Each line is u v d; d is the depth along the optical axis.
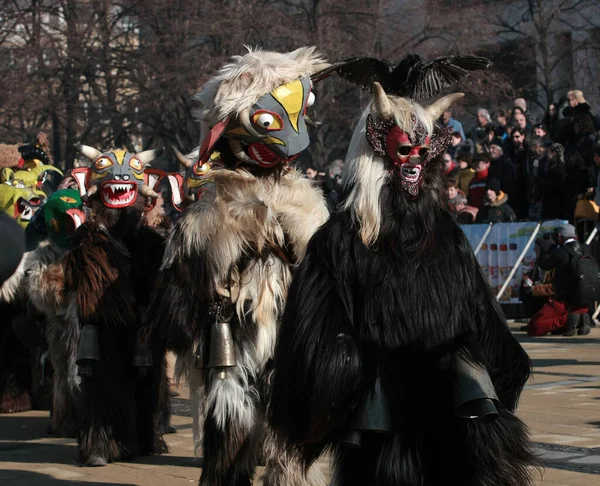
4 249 2.92
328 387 3.95
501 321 4.23
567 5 29.84
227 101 5.50
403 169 4.18
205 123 5.80
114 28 31.09
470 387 4.00
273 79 5.54
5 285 8.98
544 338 14.51
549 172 16.50
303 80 5.58
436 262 4.13
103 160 7.00
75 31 29.14
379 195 4.17
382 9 28.27
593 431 7.30
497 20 30.58
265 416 5.46
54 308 7.41
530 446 4.29
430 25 27.77
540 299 15.36
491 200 16.91
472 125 29.33
